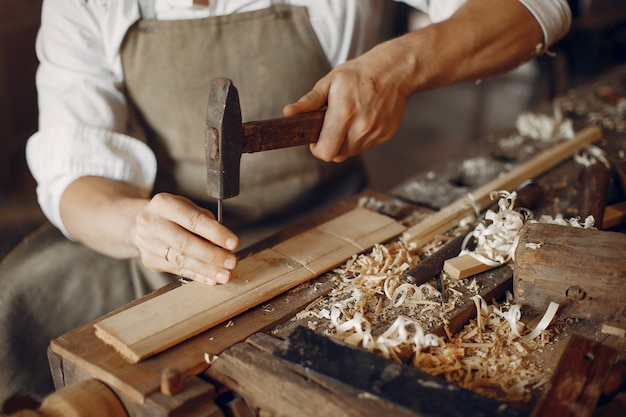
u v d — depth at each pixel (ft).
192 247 3.21
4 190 9.23
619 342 2.99
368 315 3.10
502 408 2.46
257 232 4.84
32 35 9.36
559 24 4.19
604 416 2.63
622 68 6.54
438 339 2.90
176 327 2.93
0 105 9.13
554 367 2.86
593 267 2.97
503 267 3.41
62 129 4.09
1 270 4.59
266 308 3.14
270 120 3.25
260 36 4.23
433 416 2.42
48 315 4.44
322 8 4.25
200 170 4.62
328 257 3.48
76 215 3.89
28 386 4.22
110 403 2.68
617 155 4.74
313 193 4.88
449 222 3.84
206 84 4.31
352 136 3.63
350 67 3.62
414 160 10.44
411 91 3.80
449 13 4.35
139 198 3.95
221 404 2.79
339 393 2.55
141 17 4.15
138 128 4.65
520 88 12.14
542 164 4.48
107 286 4.57
